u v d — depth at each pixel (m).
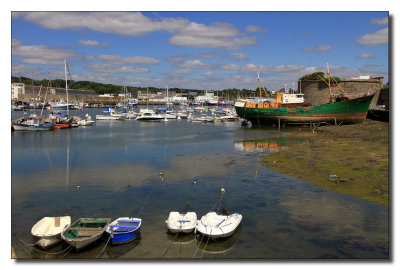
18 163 36.91
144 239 17.39
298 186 25.66
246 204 22.16
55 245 16.53
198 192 25.12
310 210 20.67
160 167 34.16
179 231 17.64
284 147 45.03
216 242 16.94
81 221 18.02
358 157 34.06
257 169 31.88
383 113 66.81
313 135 57.44
